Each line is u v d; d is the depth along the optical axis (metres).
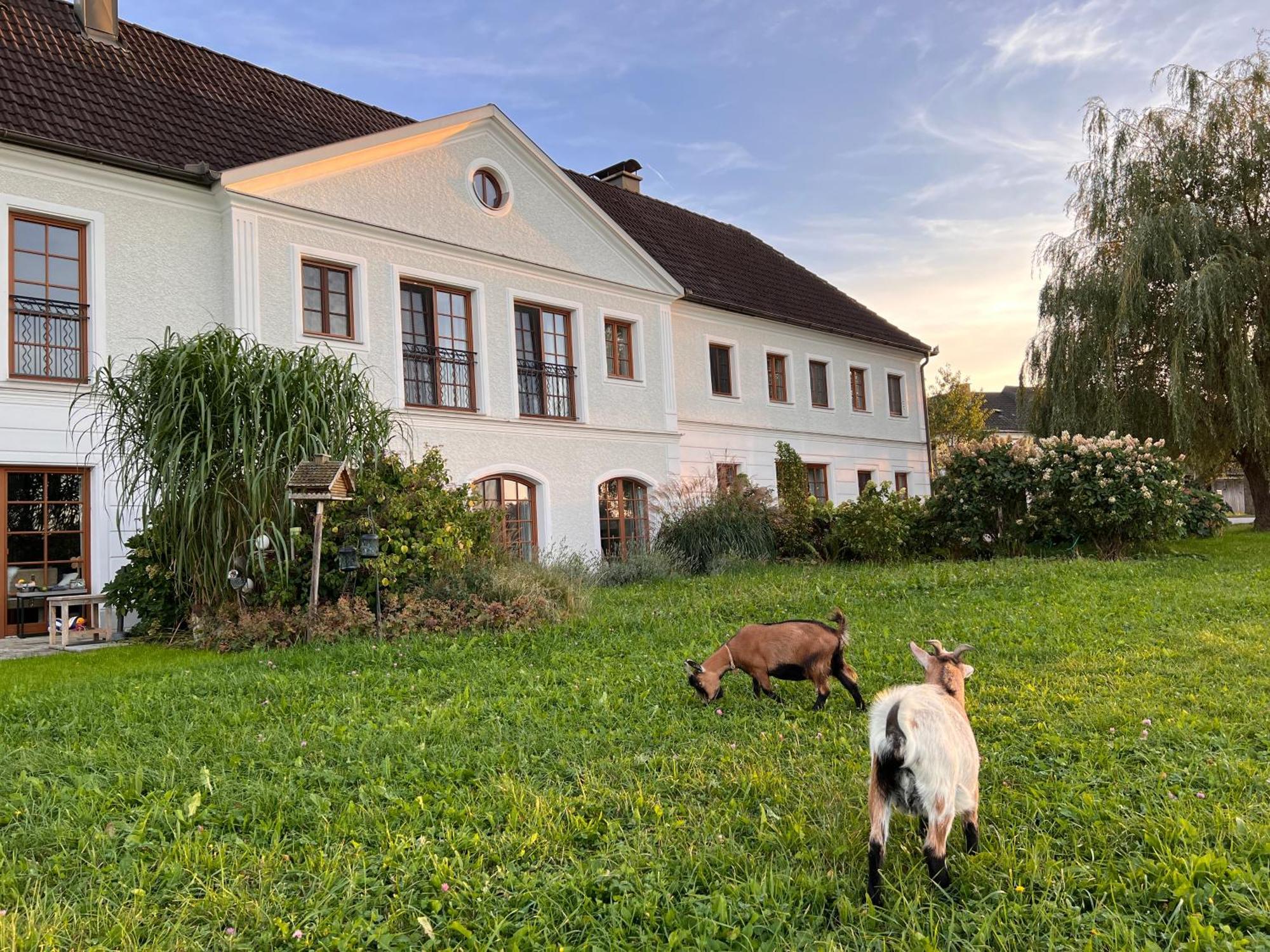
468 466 14.41
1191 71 19.50
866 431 25.38
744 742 4.87
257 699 6.13
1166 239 18.34
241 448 8.48
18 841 3.63
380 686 6.52
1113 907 2.90
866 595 11.05
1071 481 16.06
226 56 15.54
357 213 13.31
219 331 9.03
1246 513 35.62
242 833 3.77
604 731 5.15
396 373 13.58
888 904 2.98
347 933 2.90
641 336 18.11
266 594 8.77
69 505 10.56
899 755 2.97
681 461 19.06
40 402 10.26
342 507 9.28
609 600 11.22
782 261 27.14
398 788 4.25
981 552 17.05
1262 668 6.13
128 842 3.59
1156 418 19.06
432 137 14.34
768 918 2.91
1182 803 3.63
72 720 5.55
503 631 8.79
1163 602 9.48
